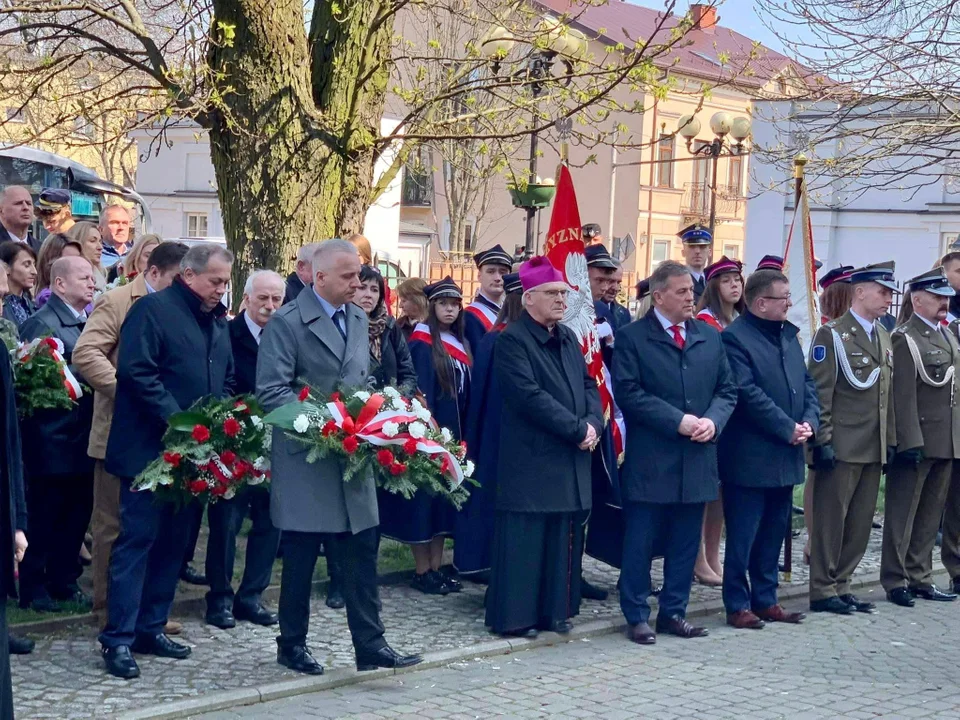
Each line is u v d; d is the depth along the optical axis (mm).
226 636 6566
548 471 6711
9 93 9766
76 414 6547
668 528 7098
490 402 7312
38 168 17234
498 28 9930
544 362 6711
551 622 6898
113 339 6340
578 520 7023
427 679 6055
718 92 22484
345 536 5910
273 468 5789
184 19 9680
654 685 6023
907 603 8086
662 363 6914
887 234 27250
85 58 10320
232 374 6422
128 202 19547
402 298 7898
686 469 6867
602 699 5770
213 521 6688
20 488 4590
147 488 5738
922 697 5957
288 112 8977
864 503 7832
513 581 6762
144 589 6133
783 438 7184
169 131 34438
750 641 6977
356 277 5887
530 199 12438
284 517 5730
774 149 14016
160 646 6145
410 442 5637
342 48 9203
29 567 6742
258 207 9039
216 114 9008
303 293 5934
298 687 5762
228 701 5520
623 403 6922
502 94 9836
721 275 8266
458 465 5891
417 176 13398
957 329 8805
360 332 6020
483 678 6090
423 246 36344
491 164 10352
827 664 6508
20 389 6328
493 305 8273
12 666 5906
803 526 10281
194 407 5832
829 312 8375
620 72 8867
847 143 14289
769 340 7406
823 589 7797
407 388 6730
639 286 8852
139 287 6441
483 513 7312
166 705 5402
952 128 11562
